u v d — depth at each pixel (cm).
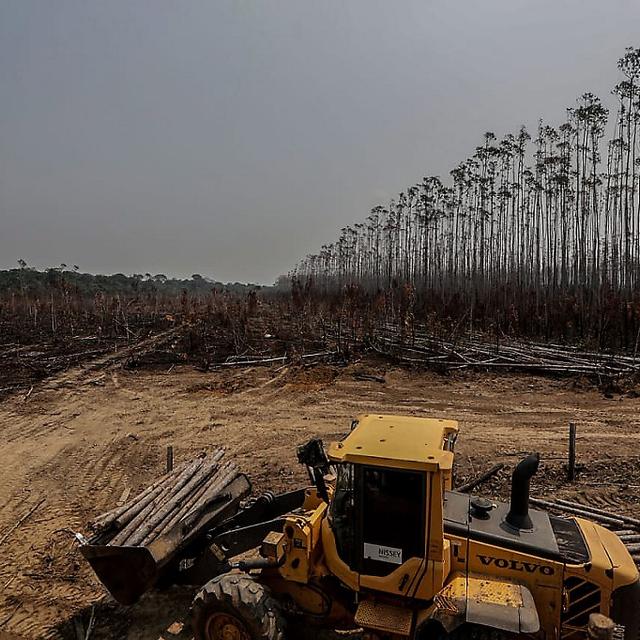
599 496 953
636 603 471
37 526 903
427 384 1817
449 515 524
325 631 592
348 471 517
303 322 2936
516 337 2577
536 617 438
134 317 4219
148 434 1386
